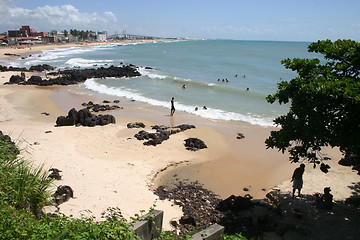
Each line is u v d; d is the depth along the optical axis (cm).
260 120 2533
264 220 1136
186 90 3781
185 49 13475
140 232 639
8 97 3222
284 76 4962
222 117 2611
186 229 1071
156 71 5694
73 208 1052
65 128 2167
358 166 1517
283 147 1170
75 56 9800
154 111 2811
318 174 1552
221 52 10950
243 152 1859
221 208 1242
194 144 1914
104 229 553
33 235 511
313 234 1043
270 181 1510
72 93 3634
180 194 1355
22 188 793
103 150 1780
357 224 1097
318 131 1038
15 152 1047
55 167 1440
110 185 1316
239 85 4112
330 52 1198
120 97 3434
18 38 17075
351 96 948
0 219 551
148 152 1792
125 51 12644
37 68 5847
